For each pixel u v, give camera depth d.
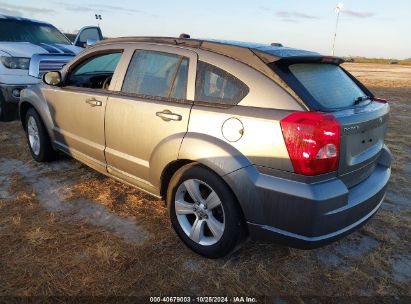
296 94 2.54
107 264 2.88
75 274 2.76
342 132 2.47
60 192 4.09
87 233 3.29
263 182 2.55
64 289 2.61
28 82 6.84
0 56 6.80
